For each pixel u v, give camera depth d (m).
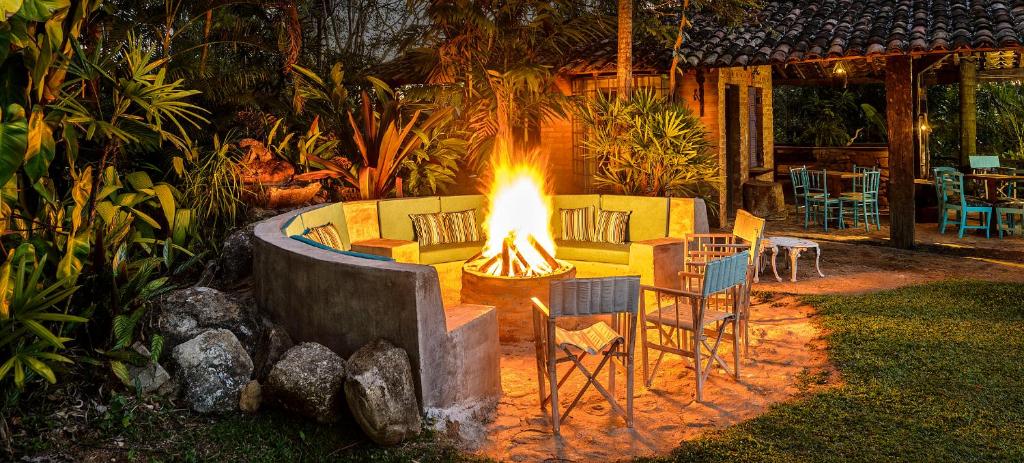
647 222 8.59
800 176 13.72
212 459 4.16
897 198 10.45
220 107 10.70
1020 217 11.58
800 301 7.53
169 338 5.13
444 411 4.67
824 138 18.44
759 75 14.09
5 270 4.14
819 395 4.98
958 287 7.87
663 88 12.38
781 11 12.27
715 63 11.28
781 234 11.82
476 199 9.09
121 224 5.56
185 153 8.46
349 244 7.98
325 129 11.20
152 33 9.53
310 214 7.12
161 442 4.31
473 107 11.30
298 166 9.84
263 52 12.01
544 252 7.48
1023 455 4.06
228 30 11.05
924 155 14.89
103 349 4.88
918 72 13.53
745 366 5.74
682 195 10.38
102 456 4.12
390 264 4.80
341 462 4.20
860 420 4.57
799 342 6.26
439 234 8.68
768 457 4.13
